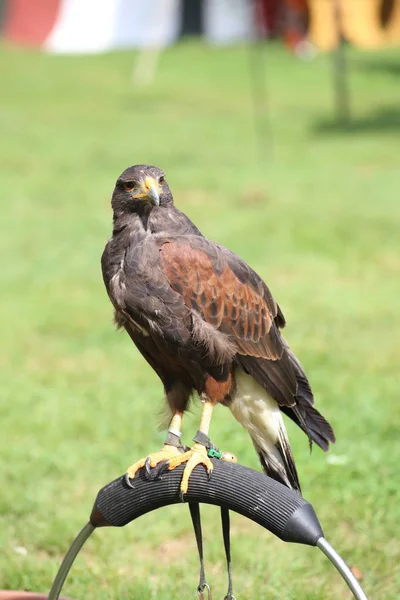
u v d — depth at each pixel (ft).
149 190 20.79
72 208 77.46
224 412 37.58
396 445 34.19
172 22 188.03
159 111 128.67
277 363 22.43
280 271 58.80
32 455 34.68
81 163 96.22
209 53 174.81
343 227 66.80
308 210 71.92
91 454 34.63
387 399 38.60
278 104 133.59
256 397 22.30
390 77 152.66
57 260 63.41
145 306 20.85
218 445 34.04
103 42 181.16
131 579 26.76
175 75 155.74
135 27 182.50
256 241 64.75
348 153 97.45
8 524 30.25
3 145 104.63
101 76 154.71
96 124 119.03
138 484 19.16
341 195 77.30
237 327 21.81
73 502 31.48
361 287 55.88
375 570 27.14
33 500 31.37
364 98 137.08
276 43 180.65
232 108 131.23
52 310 53.16
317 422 22.65
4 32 183.42
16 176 89.71
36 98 136.05
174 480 18.92
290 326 48.98
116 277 21.15
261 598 25.57
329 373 41.96
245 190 79.51
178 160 97.04
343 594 26.02
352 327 48.83
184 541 29.35
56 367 44.80
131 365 44.80
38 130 113.91
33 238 68.69
